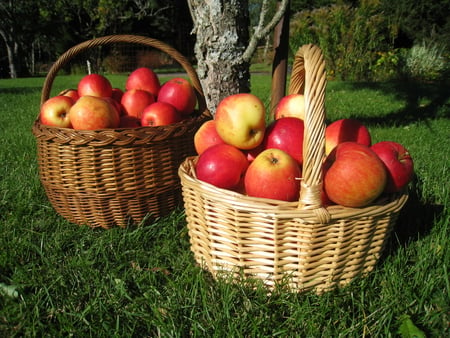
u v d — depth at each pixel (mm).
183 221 2219
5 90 8508
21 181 2711
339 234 1458
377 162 1432
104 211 2109
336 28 10562
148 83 2551
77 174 2004
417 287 1580
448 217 1926
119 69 19766
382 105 5895
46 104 2148
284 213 1385
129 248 1956
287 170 1509
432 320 1432
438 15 13180
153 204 2193
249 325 1411
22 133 4125
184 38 24891
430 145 3635
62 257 1891
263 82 9297
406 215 2178
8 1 18922
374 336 1373
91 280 1701
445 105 5754
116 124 2111
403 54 10359
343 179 1405
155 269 1749
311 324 1399
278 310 1495
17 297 1572
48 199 2469
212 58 2711
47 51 24609
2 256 1789
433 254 1743
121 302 1573
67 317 1484
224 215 1497
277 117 2045
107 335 1391
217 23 2635
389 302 1519
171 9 23797
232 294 1509
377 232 1568
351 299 1536
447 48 11266
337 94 7148
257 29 2602
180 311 1496
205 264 1724
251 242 1501
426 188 2432
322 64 1393
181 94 2336
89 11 19609
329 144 1784
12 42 19656
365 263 1625
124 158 2004
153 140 2023
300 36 11180
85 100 2020
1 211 2318
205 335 1378
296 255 1498
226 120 1660
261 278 1565
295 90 2104
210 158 1640
